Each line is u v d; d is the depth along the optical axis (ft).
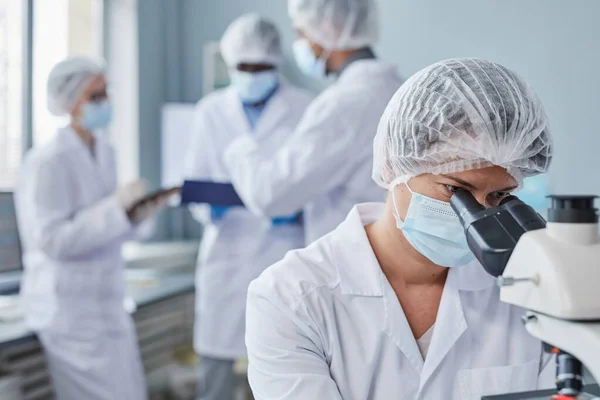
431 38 11.46
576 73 10.30
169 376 11.16
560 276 2.13
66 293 7.90
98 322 8.07
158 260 11.81
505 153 3.30
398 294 3.79
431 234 3.46
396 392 3.62
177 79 13.70
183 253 12.37
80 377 7.94
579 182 10.30
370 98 6.88
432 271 3.77
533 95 3.51
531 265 2.25
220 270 8.92
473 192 3.39
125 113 13.07
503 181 3.42
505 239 2.48
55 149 8.07
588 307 2.08
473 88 3.39
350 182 7.07
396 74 7.20
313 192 7.04
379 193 7.06
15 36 10.62
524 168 3.52
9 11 10.54
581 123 10.28
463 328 3.70
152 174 13.39
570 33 10.32
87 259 8.04
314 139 6.88
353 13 7.17
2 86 10.41
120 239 8.49
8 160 10.50
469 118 3.30
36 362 8.66
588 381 2.92
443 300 3.73
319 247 3.86
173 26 13.64
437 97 3.42
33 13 10.73
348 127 6.86
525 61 10.69
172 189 8.07
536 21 10.57
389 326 3.61
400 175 3.58
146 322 10.65
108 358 8.11
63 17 11.69
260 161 7.30
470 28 11.12
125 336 8.46
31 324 7.89
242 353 8.91
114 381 8.13
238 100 9.29
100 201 8.55
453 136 3.32
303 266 3.72
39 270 8.02
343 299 3.67
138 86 13.01
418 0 11.53
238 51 8.79
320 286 3.64
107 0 13.01
